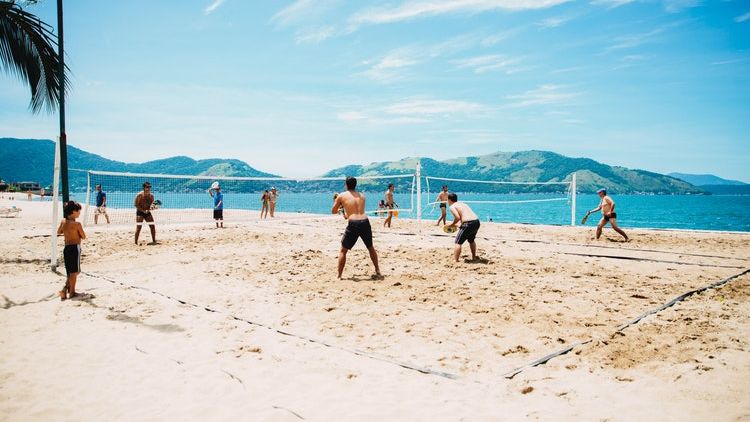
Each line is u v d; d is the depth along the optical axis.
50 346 4.20
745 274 7.18
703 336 4.25
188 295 6.07
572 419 2.84
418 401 3.12
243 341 4.32
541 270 7.58
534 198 173.50
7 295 6.07
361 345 4.22
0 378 3.53
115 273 7.55
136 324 4.83
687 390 3.19
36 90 9.63
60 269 7.90
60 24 9.05
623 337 4.29
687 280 6.78
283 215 23.59
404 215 34.75
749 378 3.33
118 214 21.17
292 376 3.55
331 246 10.79
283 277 7.14
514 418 2.86
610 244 10.95
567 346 4.12
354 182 7.11
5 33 8.85
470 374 3.57
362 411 2.98
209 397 3.20
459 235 8.27
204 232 14.16
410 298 5.79
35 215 22.34
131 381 3.47
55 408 3.05
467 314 5.12
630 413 2.90
